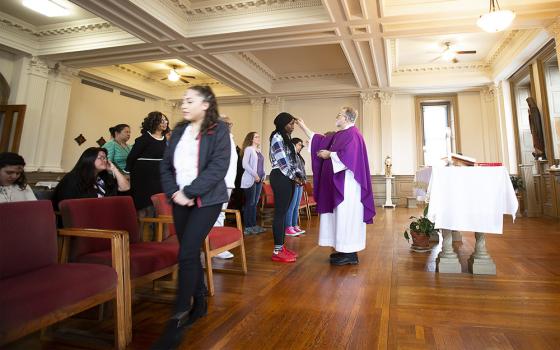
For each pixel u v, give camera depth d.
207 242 2.13
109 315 1.83
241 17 5.88
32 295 1.09
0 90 7.10
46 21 6.71
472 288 2.24
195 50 6.81
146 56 7.14
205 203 1.51
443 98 9.84
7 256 1.27
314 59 8.72
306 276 2.55
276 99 10.67
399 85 9.28
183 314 1.39
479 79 8.74
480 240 2.65
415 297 2.07
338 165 2.80
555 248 3.54
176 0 5.69
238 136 11.40
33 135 7.19
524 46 6.46
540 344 1.44
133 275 1.61
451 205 2.58
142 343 1.50
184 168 1.56
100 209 1.90
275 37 6.16
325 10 5.36
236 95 10.78
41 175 7.24
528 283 2.34
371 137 9.75
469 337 1.52
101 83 9.20
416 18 5.40
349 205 2.85
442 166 2.64
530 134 7.80
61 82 7.72
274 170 3.02
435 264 2.89
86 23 6.63
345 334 1.56
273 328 1.63
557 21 5.27
